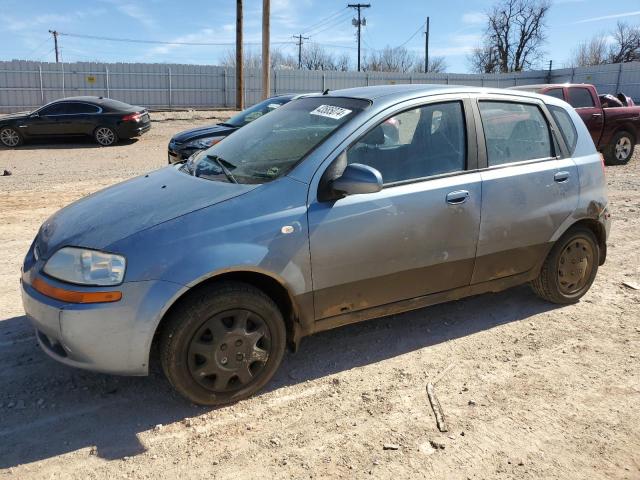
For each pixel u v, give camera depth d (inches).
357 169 125.7
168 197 130.4
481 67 2474.2
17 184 408.2
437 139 148.7
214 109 1152.2
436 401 130.0
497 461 110.3
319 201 130.0
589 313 177.6
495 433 118.6
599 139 483.2
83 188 391.2
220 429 119.9
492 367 145.2
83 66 1089.4
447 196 145.3
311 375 141.7
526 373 142.3
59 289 115.3
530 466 108.9
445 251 148.1
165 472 107.1
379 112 140.4
